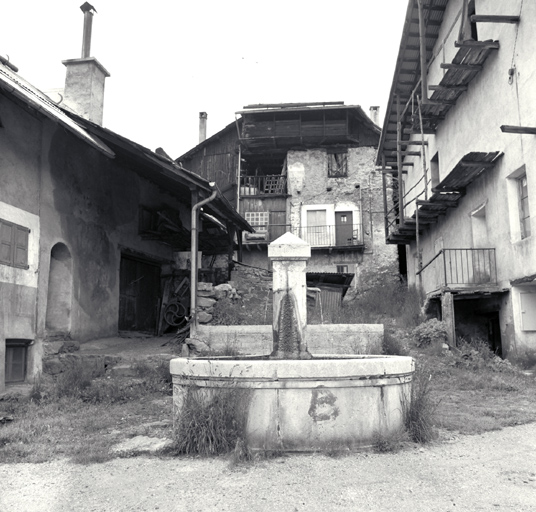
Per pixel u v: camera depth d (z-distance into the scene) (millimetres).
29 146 10141
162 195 16453
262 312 13172
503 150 12164
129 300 14469
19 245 9594
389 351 11102
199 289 12625
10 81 8711
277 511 3660
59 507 3869
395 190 24266
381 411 5285
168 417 6984
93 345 11586
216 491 4074
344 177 28672
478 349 12203
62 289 11336
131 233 14406
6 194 9336
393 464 4672
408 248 21672
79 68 13648
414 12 15773
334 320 14156
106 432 6230
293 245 6320
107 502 3938
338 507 3703
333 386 5141
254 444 5074
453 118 15445
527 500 3775
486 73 13039
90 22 13930
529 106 10992
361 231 27906
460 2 14453
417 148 19703
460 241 15086
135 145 11250
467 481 4211
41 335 10055
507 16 11383
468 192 14453
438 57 16406
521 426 6367
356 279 27469
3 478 4609
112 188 13469
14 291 9320
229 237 16391
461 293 12719
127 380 9148
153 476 4496
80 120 11188
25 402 8016
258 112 28188
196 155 31172
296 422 5078
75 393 8367
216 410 5148
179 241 15656
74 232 11609
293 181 28828
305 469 4547
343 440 5098
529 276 10945
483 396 8523
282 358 6172
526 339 11719
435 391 8891
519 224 11945
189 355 10844
